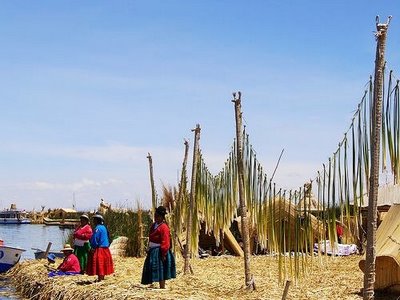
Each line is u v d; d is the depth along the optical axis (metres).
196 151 16.38
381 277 12.73
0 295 17.38
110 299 13.36
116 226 24.61
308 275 15.86
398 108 9.58
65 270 17.52
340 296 12.76
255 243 23.16
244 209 13.57
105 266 15.62
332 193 10.52
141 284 14.70
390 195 22.97
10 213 100.50
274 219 12.73
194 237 16.89
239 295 13.16
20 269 20.33
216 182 15.72
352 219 10.63
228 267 18.67
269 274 16.77
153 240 13.92
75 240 17.73
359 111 9.83
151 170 19.88
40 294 16.20
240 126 13.48
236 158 14.85
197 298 12.72
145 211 24.58
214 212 15.71
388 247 12.55
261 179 13.01
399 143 9.57
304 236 12.04
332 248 10.74
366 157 9.80
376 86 9.51
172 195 20.36
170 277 13.97
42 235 61.31
